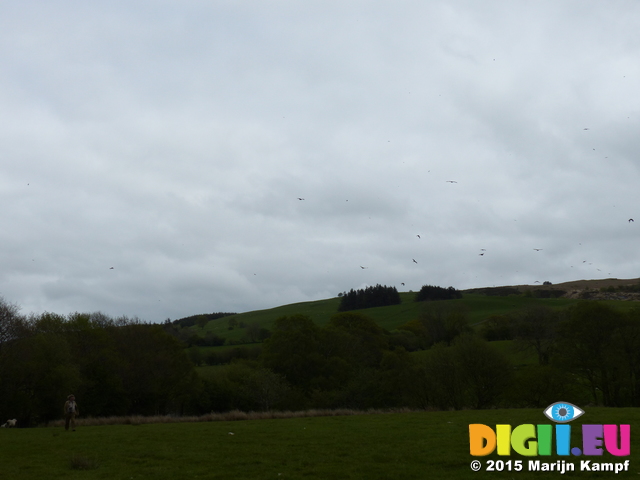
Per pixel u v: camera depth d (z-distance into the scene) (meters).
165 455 19.55
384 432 24.78
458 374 55.16
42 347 49.03
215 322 166.00
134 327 69.62
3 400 46.97
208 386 70.81
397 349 71.00
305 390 69.25
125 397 61.16
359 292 161.25
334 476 15.91
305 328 75.25
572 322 54.75
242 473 16.38
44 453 20.72
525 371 54.34
